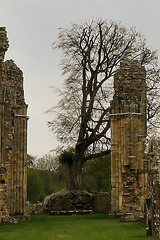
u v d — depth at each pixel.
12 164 34.53
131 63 35.28
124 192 33.53
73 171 46.22
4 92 27.83
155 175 20.16
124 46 46.31
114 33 46.25
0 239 20.38
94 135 45.97
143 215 29.77
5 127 28.33
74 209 44.25
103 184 59.34
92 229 24.59
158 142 21.72
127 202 33.41
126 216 30.09
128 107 34.34
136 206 33.19
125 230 23.77
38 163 77.31
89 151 48.91
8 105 29.47
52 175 66.25
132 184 33.56
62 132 48.97
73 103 48.28
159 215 19.42
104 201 44.03
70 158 46.53
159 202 19.50
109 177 57.34
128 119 34.22
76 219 32.72
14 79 35.59
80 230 24.11
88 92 46.53
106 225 26.92
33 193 58.25
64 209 44.22
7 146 28.70
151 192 21.08
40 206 43.56
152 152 22.02
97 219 32.28
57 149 48.84
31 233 22.66
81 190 45.50
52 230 24.14
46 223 28.94
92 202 44.72
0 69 27.86
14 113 34.56
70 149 49.09
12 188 34.22
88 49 46.31
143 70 35.31
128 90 34.78
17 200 34.16
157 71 48.06
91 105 46.12
